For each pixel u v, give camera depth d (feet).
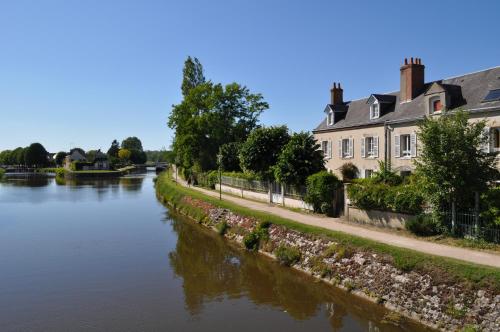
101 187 209.46
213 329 38.11
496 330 31.40
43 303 45.03
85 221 99.35
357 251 48.26
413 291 39.06
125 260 63.05
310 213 76.13
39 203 136.77
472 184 46.26
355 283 45.60
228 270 56.95
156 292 48.42
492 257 40.75
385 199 57.77
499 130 65.41
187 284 51.26
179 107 162.81
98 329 38.34
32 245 73.26
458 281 36.01
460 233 48.19
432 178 48.34
